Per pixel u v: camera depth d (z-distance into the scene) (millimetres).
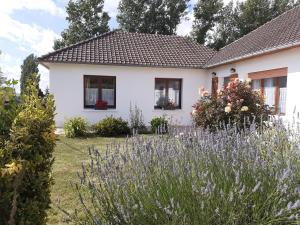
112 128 12688
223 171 2779
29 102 2615
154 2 36500
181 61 16438
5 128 2289
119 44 17344
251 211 2500
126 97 15531
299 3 33062
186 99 16359
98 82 15312
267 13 33156
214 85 15805
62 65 14727
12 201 2188
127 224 2406
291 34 10594
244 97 7648
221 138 3467
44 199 2539
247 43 14336
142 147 3143
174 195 2463
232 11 35000
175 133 3799
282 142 3723
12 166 2053
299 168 3006
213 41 35188
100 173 2850
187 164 2818
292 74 9867
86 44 16562
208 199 2361
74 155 8266
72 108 14922
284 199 2461
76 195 4910
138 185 2615
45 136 2500
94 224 2635
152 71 15750
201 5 34812
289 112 10000
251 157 3027
